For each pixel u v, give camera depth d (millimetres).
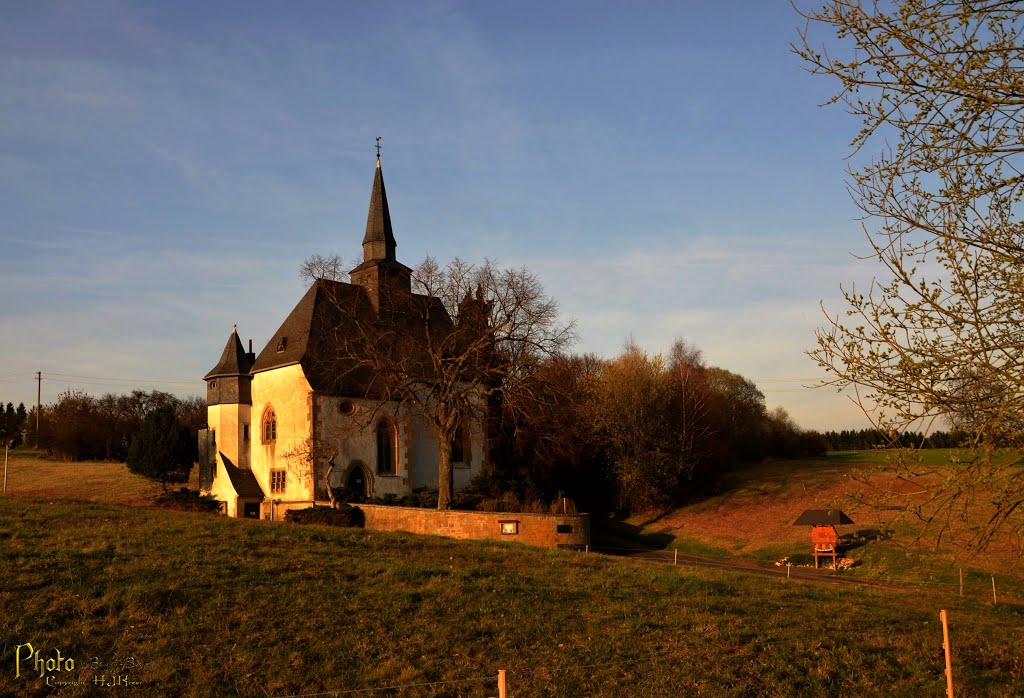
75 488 60594
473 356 42906
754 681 14383
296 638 15320
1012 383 10516
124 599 16328
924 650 16266
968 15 10234
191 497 53312
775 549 44156
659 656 15406
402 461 51250
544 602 18562
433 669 14375
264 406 52688
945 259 10836
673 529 53031
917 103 10891
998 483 10477
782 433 78750
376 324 48781
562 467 59156
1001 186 10617
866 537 41500
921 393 10719
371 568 20438
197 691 12945
